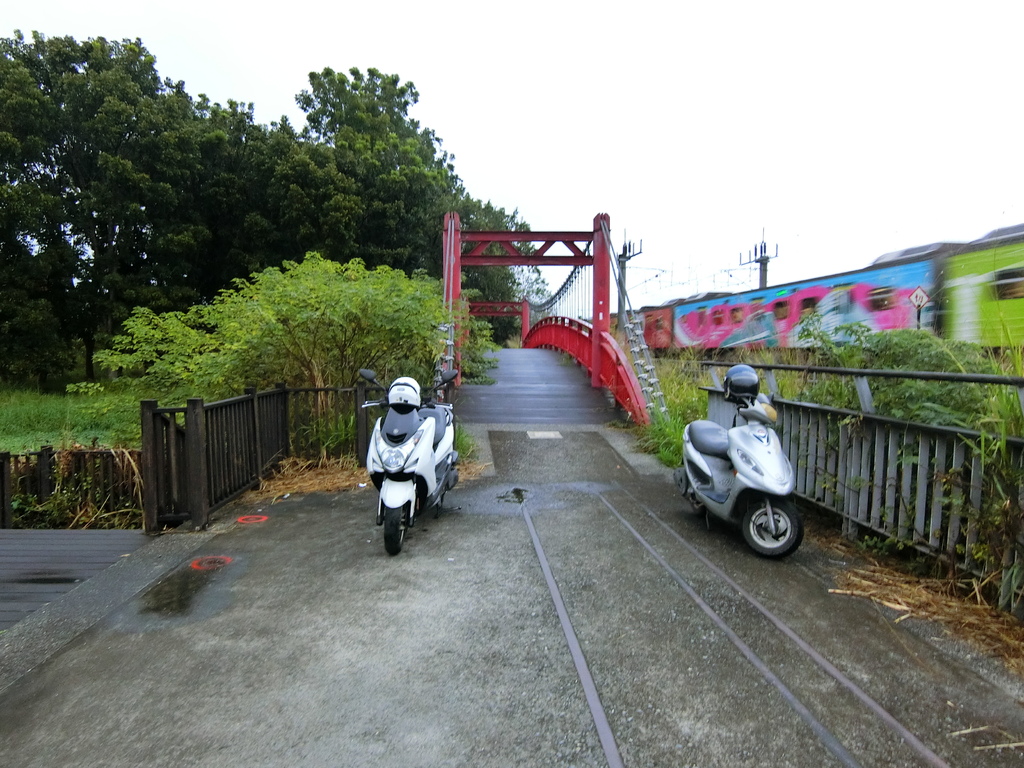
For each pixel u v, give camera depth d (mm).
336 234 20109
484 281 39062
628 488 6707
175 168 19422
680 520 5551
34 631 3479
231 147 21656
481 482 6965
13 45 19984
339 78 25438
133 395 8812
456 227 15398
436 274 24562
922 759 2402
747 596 3904
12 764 2389
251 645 3309
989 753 2436
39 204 17797
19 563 4555
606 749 2467
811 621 3559
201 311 9078
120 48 21219
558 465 7770
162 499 5391
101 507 7469
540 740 2527
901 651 3219
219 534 5184
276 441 7148
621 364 11414
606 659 3158
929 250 12039
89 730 2594
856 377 4645
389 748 2477
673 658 3162
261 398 6754
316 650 3254
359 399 7305
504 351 21969
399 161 24672
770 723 2627
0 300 17812
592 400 12477
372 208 21266
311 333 7625
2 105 18156
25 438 11062
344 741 2520
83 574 4352
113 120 18688
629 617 3627
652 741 2516
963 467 3789
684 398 10070
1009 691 2861
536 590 4020
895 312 12969
